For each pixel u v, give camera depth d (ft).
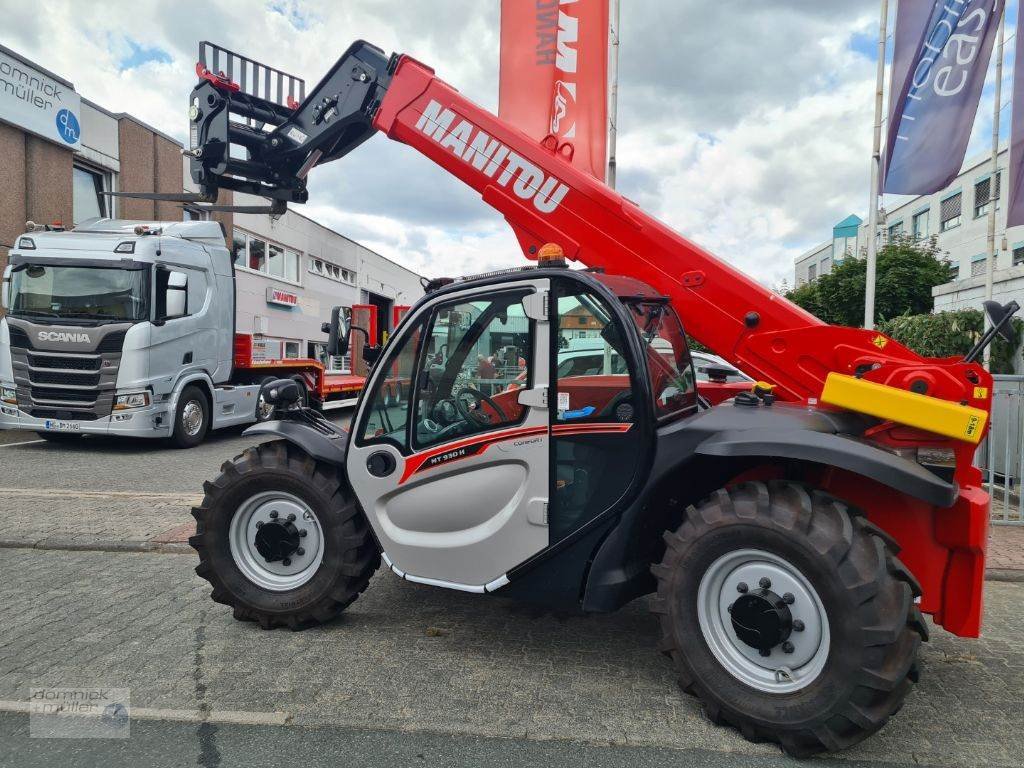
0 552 17.66
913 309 79.66
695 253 13.41
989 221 38.32
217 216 68.33
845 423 10.66
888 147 30.76
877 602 8.74
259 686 10.69
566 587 11.03
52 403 31.94
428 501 11.73
